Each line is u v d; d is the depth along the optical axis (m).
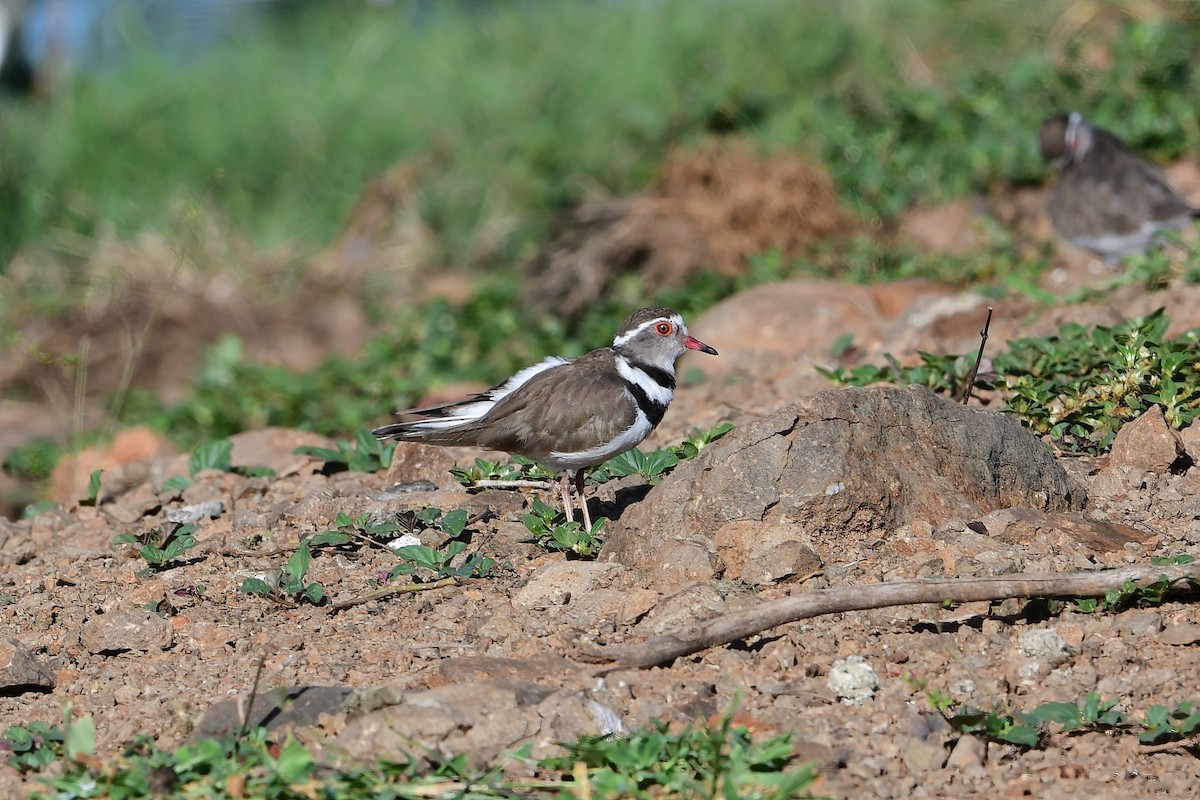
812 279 19.66
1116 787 7.41
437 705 7.94
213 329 24.81
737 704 7.80
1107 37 25.52
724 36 28.50
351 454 13.50
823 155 23.98
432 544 10.84
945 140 23.62
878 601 8.65
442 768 7.35
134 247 27.09
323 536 10.88
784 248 22.42
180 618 9.93
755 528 9.70
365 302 25.62
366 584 10.36
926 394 10.39
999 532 9.83
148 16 34.19
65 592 10.91
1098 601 9.05
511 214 26.84
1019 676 8.38
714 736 7.29
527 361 20.16
